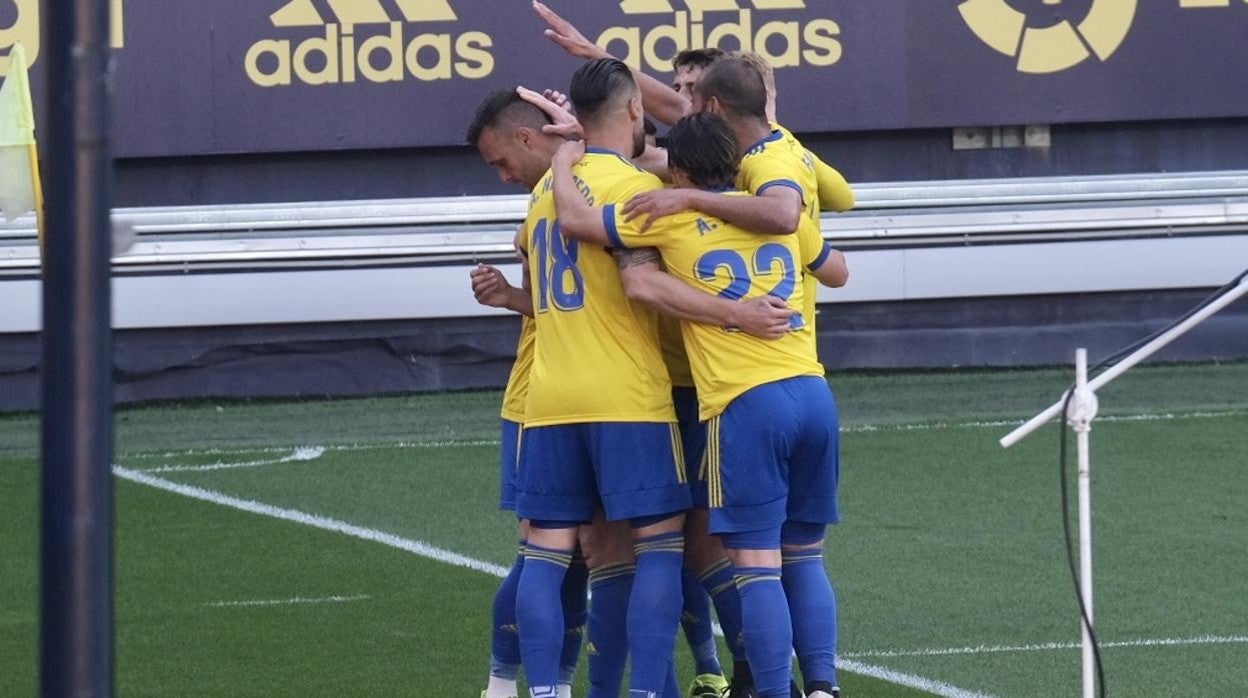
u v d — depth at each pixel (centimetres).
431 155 4059
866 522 2666
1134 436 3344
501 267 4050
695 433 1630
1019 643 1973
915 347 4131
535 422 1556
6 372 3931
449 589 2269
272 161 4022
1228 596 2177
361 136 3991
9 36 3838
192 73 3941
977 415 3622
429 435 3559
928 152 4156
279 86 3969
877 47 4053
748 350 1504
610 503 1520
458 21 3994
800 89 4044
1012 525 2622
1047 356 4147
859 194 4084
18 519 2775
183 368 3988
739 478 1494
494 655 1691
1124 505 2744
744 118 1592
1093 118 4116
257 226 3994
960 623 2073
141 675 1853
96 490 819
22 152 2438
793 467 1540
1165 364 4169
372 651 1953
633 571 1617
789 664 1495
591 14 4003
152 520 2744
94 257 813
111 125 821
